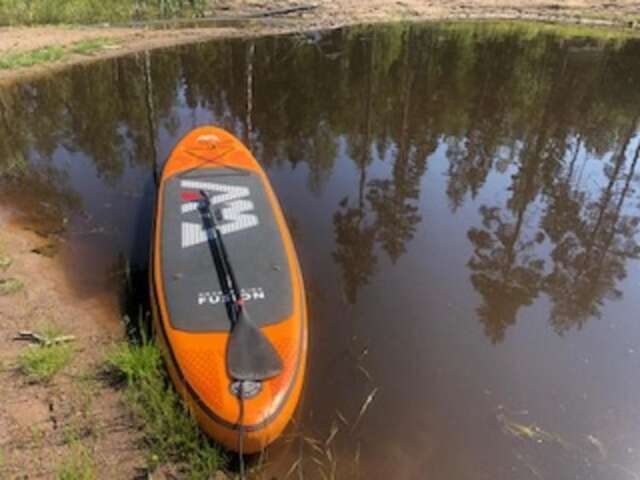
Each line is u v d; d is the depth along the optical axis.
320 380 6.44
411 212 10.65
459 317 7.73
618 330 7.74
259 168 9.19
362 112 16.14
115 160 12.24
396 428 5.94
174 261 6.84
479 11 29.98
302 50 21.41
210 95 16.69
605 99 18.44
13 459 5.15
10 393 5.84
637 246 10.08
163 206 7.91
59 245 8.80
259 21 24.59
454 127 15.42
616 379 6.83
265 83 17.97
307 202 10.73
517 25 27.84
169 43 20.58
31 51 18.03
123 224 9.59
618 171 13.29
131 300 7.58
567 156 13.95
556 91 18.97
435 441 5.83
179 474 5.16
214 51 20.34
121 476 5.11
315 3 28.09
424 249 9.39
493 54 22.92
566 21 28.97
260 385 5.38
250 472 5.29
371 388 6.40
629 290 8.71
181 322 5.98
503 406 6.33
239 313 5.94
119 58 18.62
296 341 5.91
